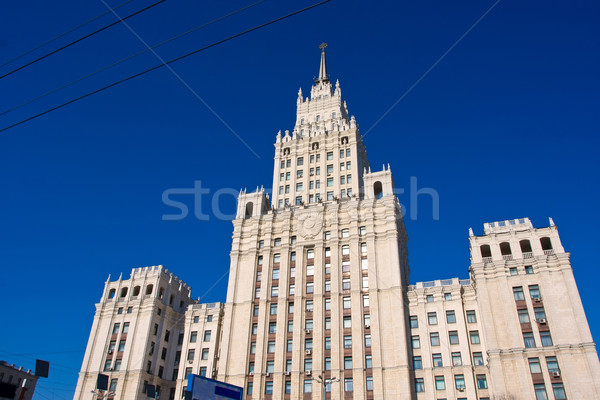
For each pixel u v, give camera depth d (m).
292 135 107.62
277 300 75.81
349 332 69.38
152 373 79.56
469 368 65.00
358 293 72.06
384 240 76.38
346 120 111.69
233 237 85.25
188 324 83.38
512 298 64.25
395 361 65.12
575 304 60.59
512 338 61.47
